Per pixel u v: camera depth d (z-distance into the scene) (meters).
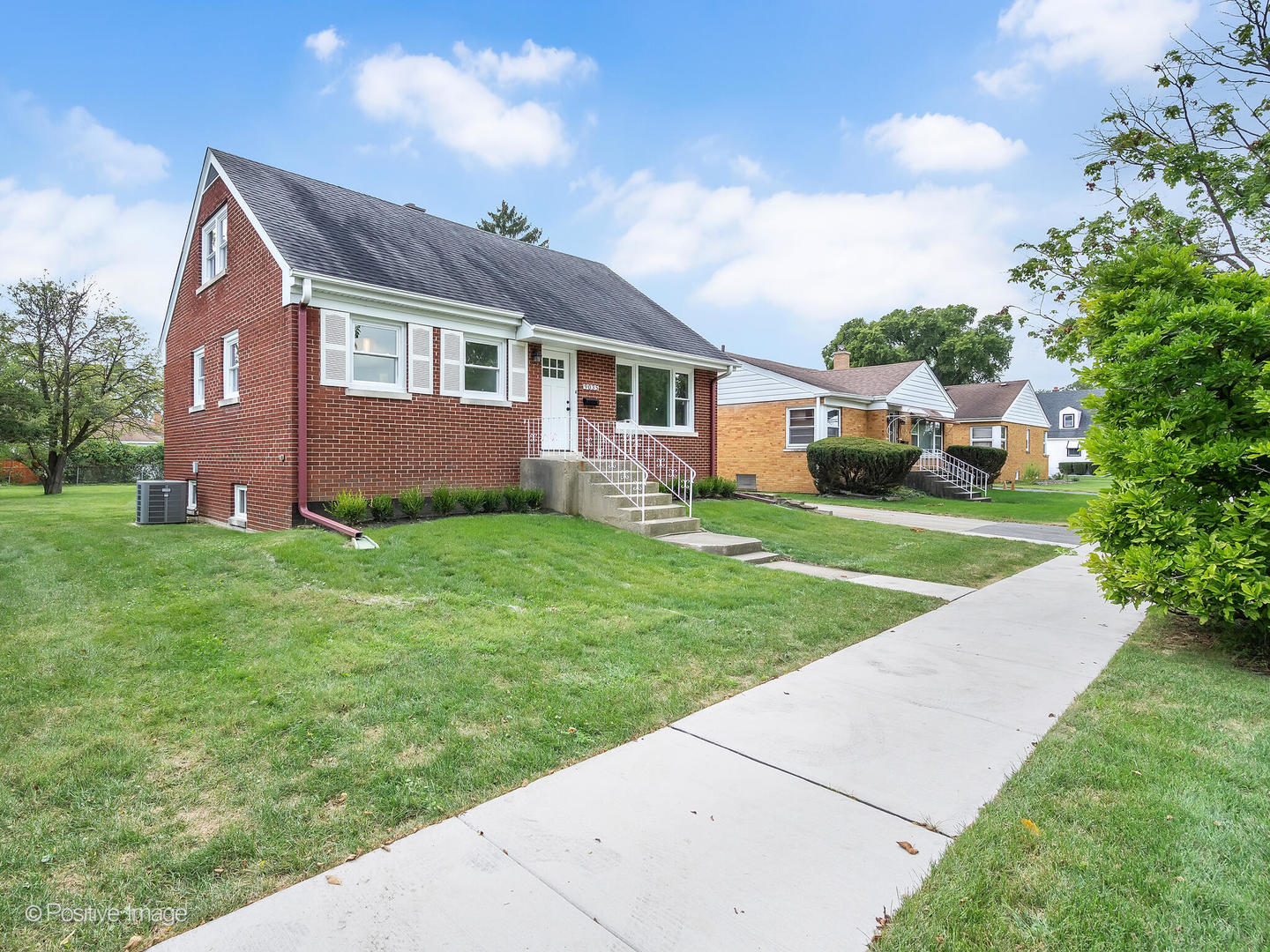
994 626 6.35
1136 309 5.98
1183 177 10.08
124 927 2.08
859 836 2.67
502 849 2.55
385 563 7.13
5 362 22.05
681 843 2.61
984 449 27.89
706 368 15.99
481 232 15.40
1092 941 2.07
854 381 26.55
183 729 3.48
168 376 15.34
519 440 11.86
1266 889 2.33
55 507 15.93
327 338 9.47
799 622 6.05
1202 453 5.24
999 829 2.70
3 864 2.36
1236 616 5.71
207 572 6.81
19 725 3.47
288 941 2.03
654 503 11.35
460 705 3.86
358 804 2.82
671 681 4.47
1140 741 3.60
